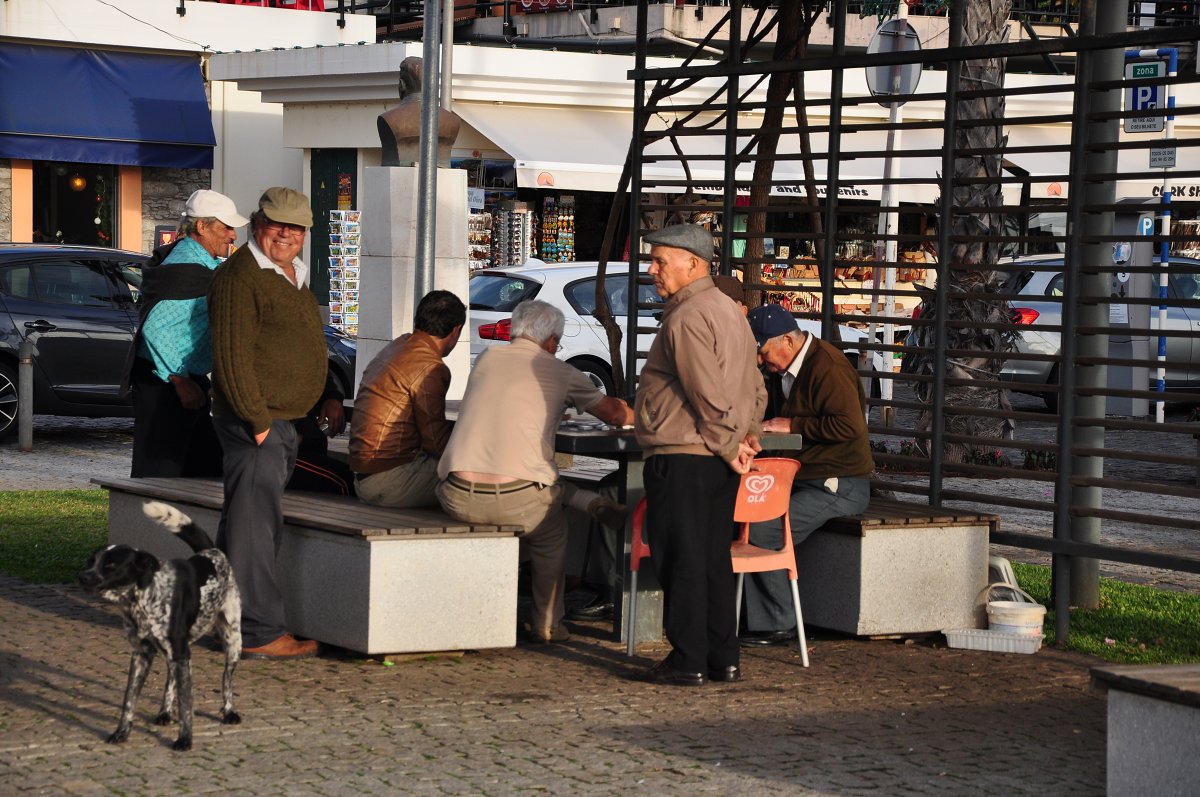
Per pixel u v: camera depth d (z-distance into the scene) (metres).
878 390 21.11
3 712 7.64
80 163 32.19
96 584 6.79
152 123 32.03
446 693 8.25
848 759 7.21
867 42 32.03
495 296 22.14
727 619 8.73
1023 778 6.96
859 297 29.56
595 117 30.94
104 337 19.27
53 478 16.42
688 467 8.47
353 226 27.00
